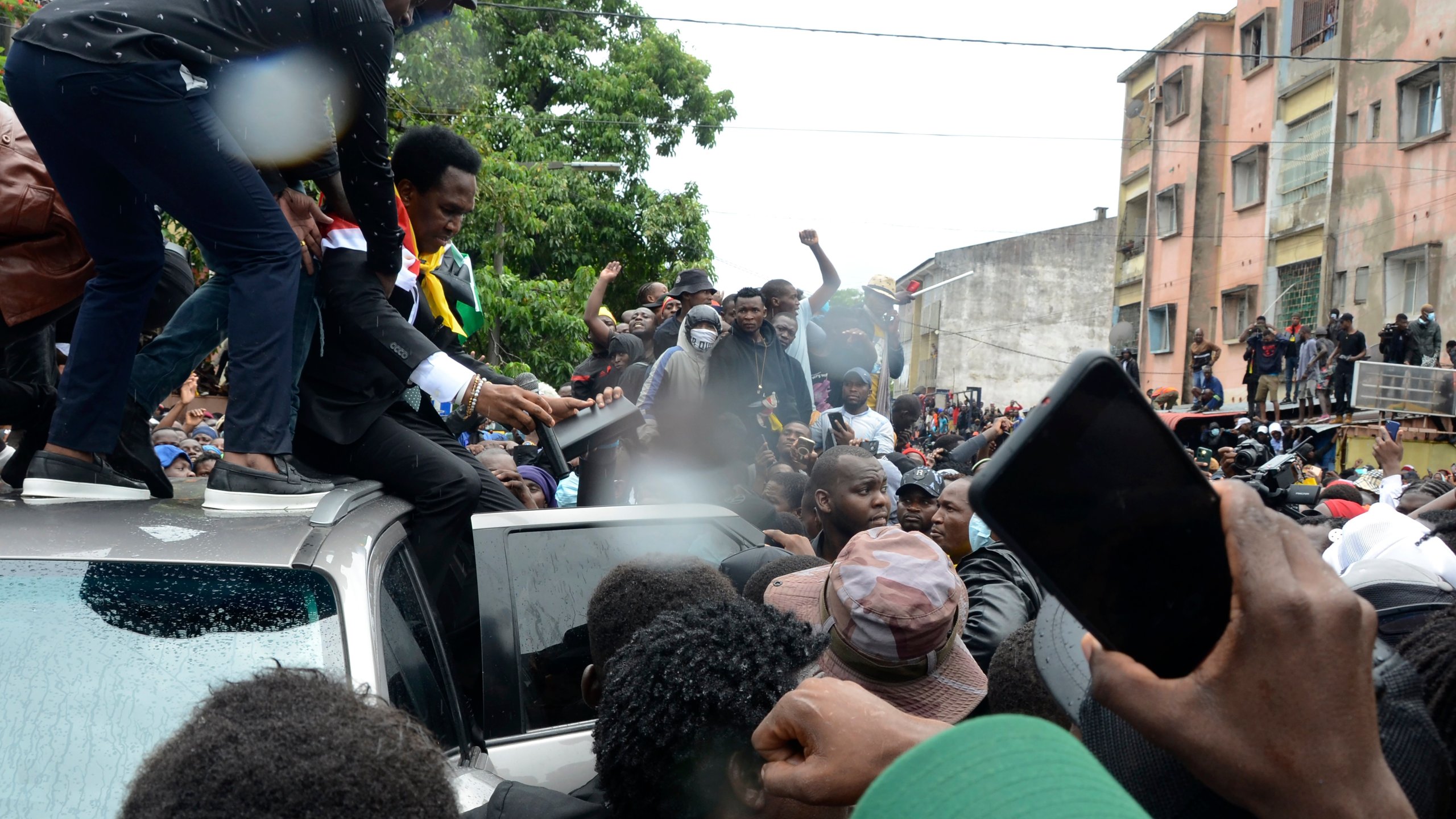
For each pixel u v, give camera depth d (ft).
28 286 8.97
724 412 20.35
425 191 11.41
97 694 6.40
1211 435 69.82
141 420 9.66
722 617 5.49
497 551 10.33
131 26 8.32
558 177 65.77
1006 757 2.25
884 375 34.27
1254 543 2.96
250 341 8.95
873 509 14.14
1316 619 2.89
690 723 5.06
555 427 10.85
